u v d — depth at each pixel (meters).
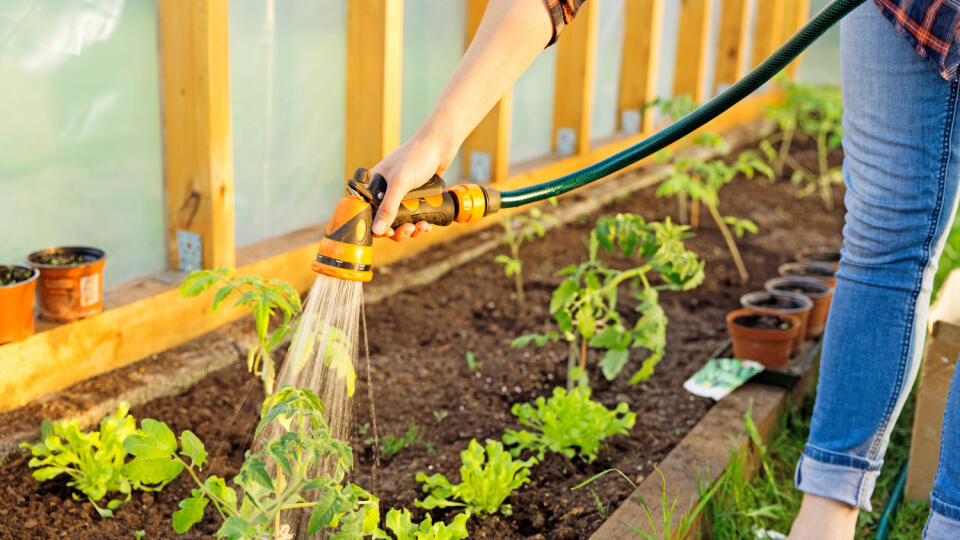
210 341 2.93
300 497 1.62
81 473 2.20
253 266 3.19
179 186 2.99
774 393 2.90
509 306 3.58
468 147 4.41
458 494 2.19
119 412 2.21
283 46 3.35
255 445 1.78
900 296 1.83
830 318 1.93
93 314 2.62
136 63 2.86
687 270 2.52
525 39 1.62
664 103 4.89
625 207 4.97
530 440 2.46
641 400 2.86
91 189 2.83
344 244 1.50
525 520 2.21
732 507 2.40
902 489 2.58
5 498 2.15
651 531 2.11
